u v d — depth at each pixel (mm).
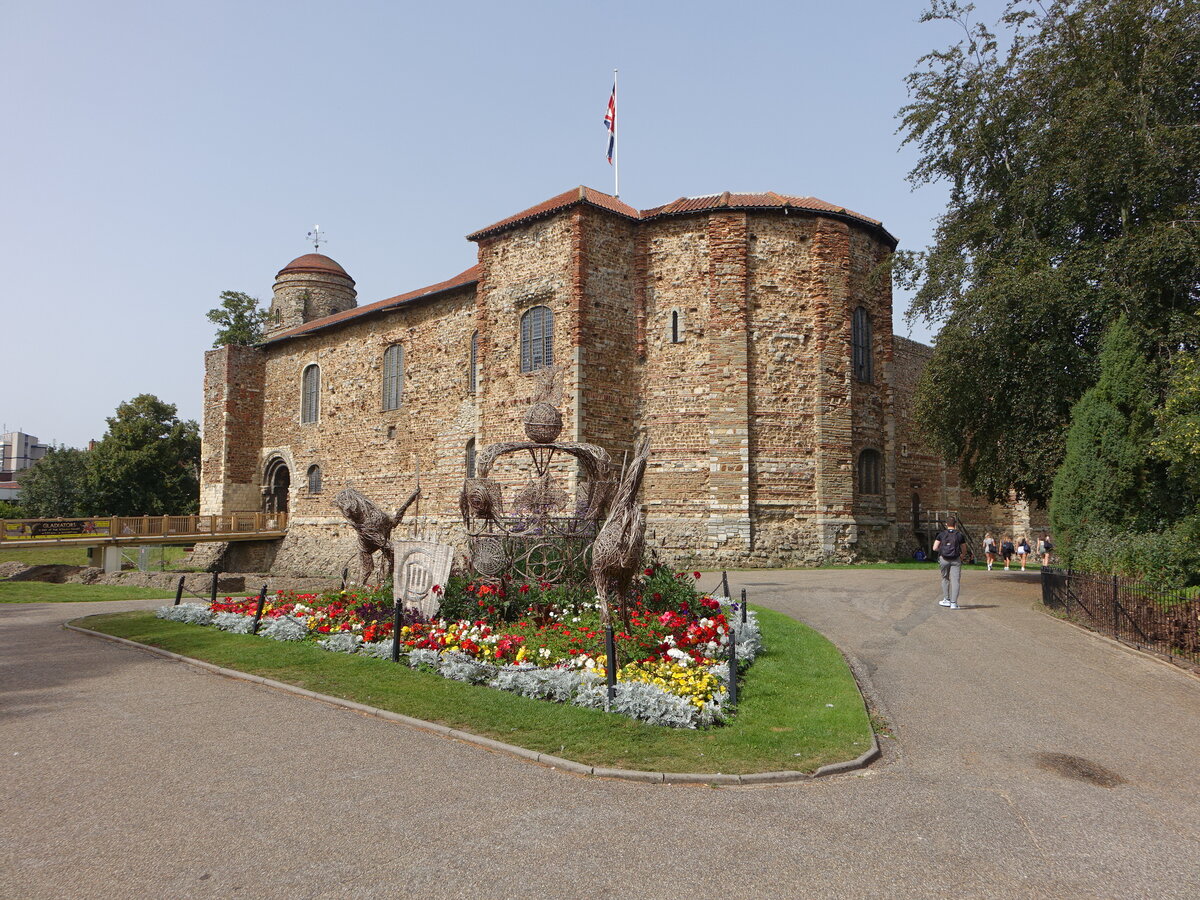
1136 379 15039
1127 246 16406
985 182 20141
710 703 7711
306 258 48875
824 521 24641
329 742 7289
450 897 4367
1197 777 6699
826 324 25234
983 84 19594
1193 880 4762
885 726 8055
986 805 5961
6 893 4359
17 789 6027
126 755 6871
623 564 10391
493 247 27453
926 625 13328
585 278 24812
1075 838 5371
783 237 25312
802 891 4504
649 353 25734
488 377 27234
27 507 61781
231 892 4395
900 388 33000
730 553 23984
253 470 42250
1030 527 36438
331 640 11109
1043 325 17281
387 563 15797
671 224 25828
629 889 4488
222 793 5965
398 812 5605
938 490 34281
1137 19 17281
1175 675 10109
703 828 5398
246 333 51656
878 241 27281
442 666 9531
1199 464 12828
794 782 6391
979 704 8844
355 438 36469
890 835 5348
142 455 51844
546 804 5801
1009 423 18656
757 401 24688
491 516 13141
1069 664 10641
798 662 10133
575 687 8320
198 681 9867
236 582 24578
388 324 35156
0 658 11523
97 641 13078
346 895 4371
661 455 25188
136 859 4812
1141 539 13766
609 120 28703
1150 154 16172
